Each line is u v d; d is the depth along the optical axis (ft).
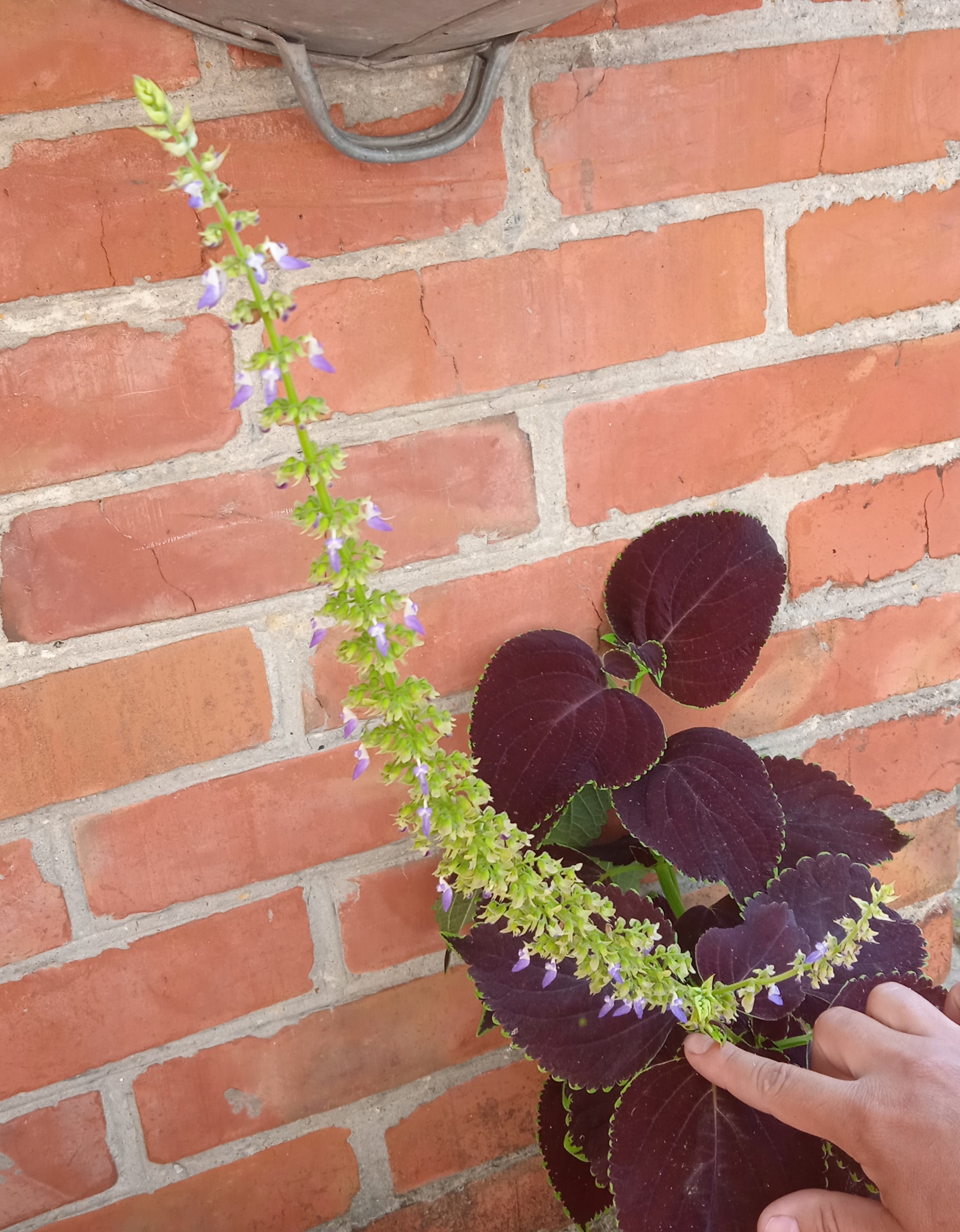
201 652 1.79
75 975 1.87
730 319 1.92
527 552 1.93
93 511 1.67
